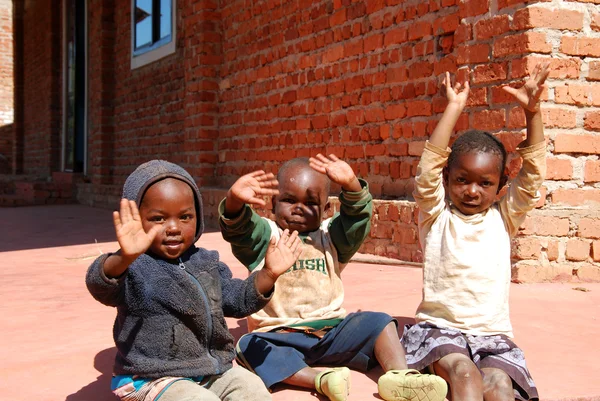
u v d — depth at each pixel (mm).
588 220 5113
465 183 2947
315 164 2992
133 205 2225
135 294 2387
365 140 7031
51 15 19188
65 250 7688
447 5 5996
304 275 3023
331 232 3146
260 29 8875
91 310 4391
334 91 7496
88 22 15570
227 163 9812
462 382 2535
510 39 5121
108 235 9172
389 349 2795
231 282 2604
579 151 5117
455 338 2787
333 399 2592
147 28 12523
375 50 6891
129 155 13648
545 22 5023
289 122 8305
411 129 6375
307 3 7910
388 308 4141
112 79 14359
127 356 2398
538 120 3000
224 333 2521
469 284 2928
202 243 7711
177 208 2408
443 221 3066
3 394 2844
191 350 2434
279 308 2992
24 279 5656
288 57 8305
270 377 2744
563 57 5086
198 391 2283
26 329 3900
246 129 9289
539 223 5020
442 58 6031
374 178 6906
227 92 9758
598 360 3244
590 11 5129
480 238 2982
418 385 2486
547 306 4309
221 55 9922
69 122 18375
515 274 5008
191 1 10180
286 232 2619
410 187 6406
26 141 23328
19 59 23781
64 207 14797
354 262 6152
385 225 6266
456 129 5590
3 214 12977
